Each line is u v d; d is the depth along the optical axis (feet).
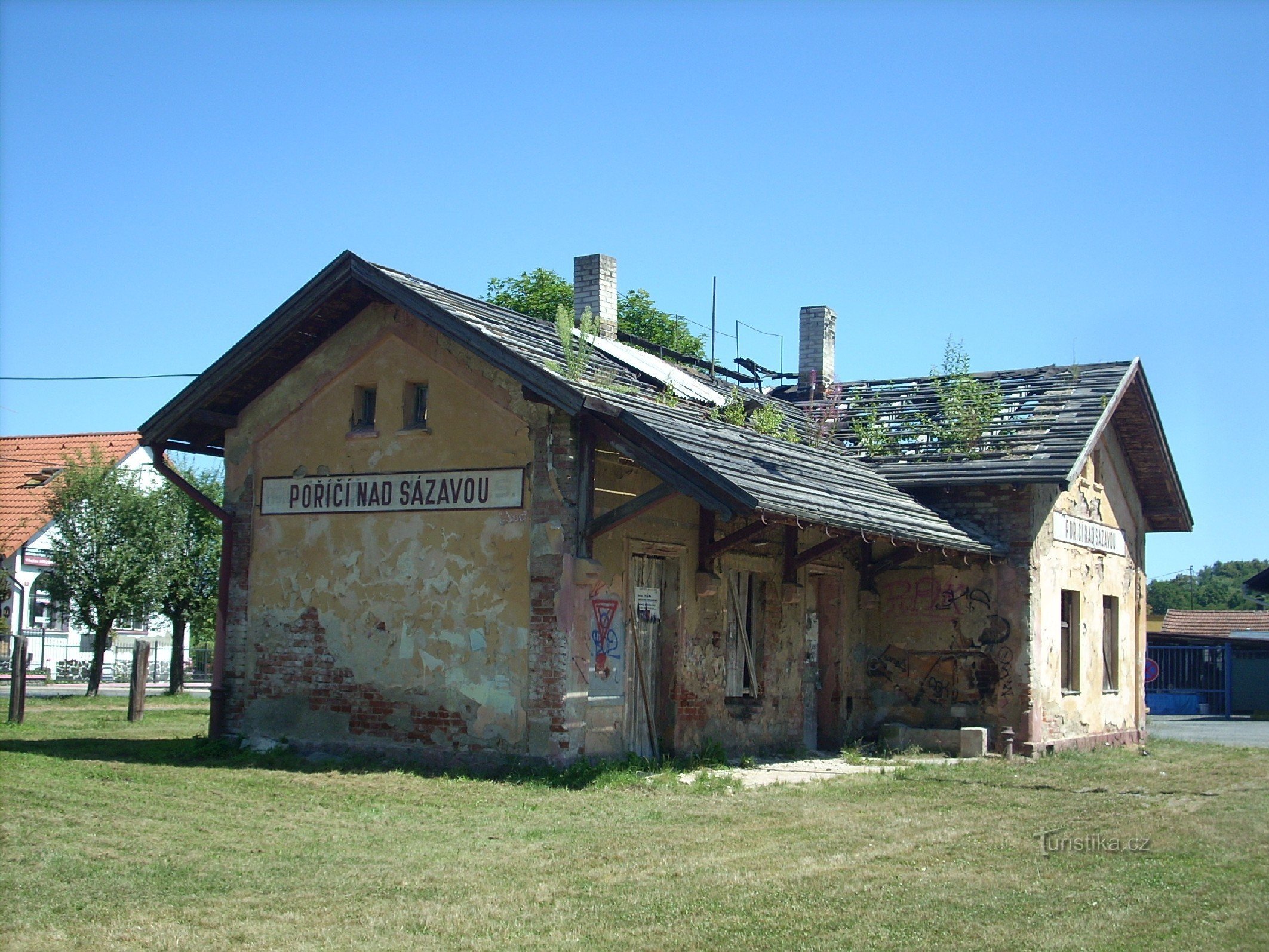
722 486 40.86
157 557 93.66
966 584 61.72
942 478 61.62
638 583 47.47
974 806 39.34
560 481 43.65
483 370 45.93
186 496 97.25
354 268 46.98
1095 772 51.42
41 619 131.03
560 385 42.50
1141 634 76.95
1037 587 60.90
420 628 46.42
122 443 134.00
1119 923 23.95
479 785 40.91
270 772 43.60
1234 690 121.08
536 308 128.98
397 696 46.65
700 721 49.93
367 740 47.06
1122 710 72.84
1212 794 43.86
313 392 50.29
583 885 26.40
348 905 24.48
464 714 44.91
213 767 45.19
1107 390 67.72
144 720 66.95
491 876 27.20
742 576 54.49
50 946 21.34
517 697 43.73
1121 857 30.68
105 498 93.40
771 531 55.52
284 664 49.57
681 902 25.02
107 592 91.66
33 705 81.15
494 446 45.44
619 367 57.88
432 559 46.39
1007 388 72.02
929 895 26.00
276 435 51.19
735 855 29.81
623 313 130.62
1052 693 62.34
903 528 52.70
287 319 48.37
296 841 30.91
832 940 22.38
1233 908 25.31
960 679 61.36
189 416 50.96
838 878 27.48
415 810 35.88
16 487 131.95
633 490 47.78
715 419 56.13
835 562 61.11
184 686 119.55
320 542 49.34
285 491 50.52
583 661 43.78
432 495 46.68
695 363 84.69
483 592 45.01
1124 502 75.25
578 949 21.63
